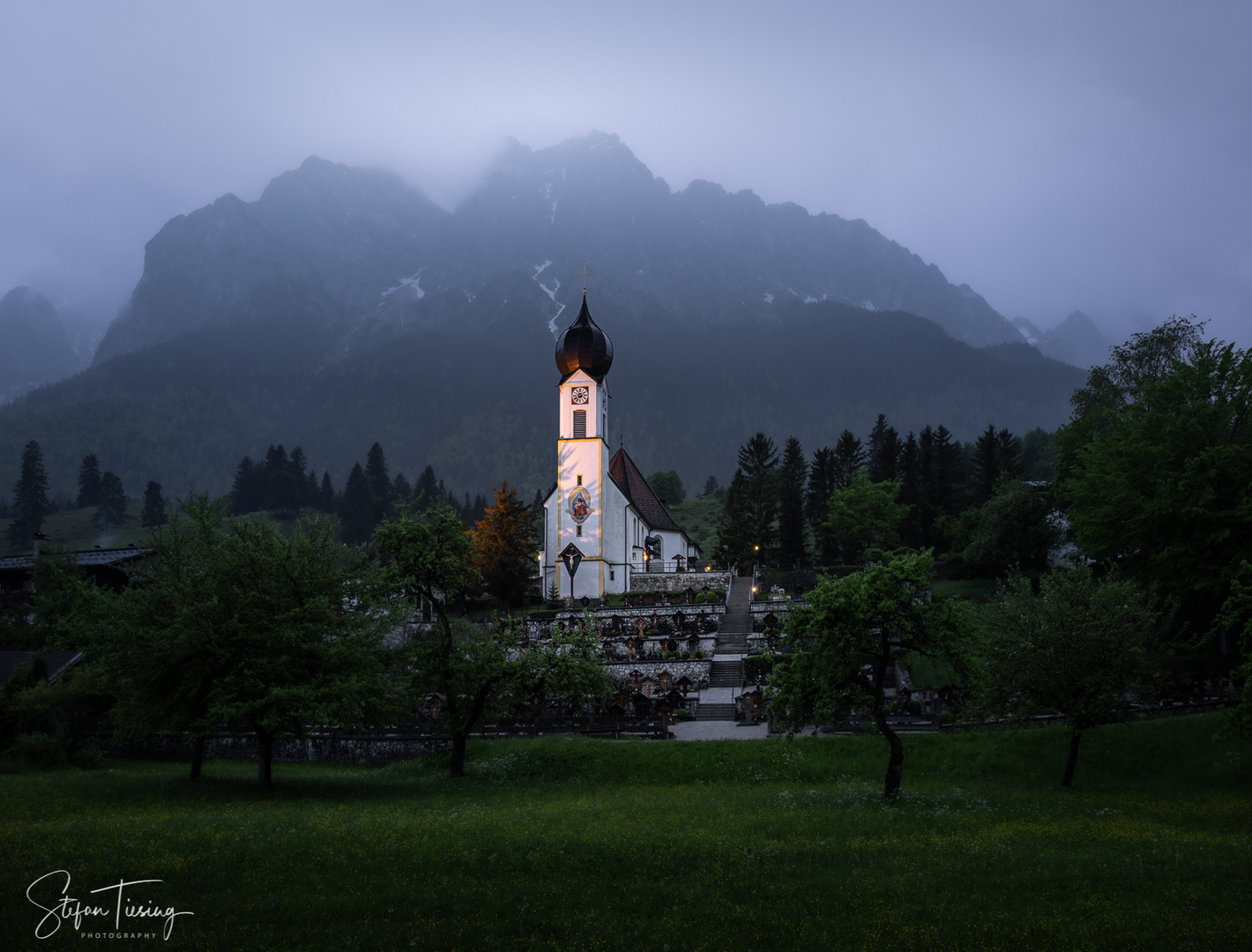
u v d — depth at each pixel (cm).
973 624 3509
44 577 7475
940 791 3872
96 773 4344
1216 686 4972
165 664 3712
